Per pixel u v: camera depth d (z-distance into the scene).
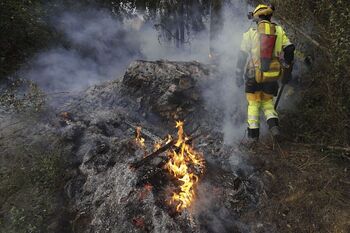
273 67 3.91
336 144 4.00
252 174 4.09
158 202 3.68
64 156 4.70
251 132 4.10
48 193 4.27
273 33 3.96
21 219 3.85
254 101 4.16
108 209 3.85
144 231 3.50
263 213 3.69
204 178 4.06
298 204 3.65
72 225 3.95
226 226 3.61
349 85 4.01
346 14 4.07
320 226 3.44
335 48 3.96
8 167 4.64
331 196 3.62
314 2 4.75
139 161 4.07
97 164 4.40
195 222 3.50
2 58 6.46
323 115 4.14
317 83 4.52
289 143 4.34
